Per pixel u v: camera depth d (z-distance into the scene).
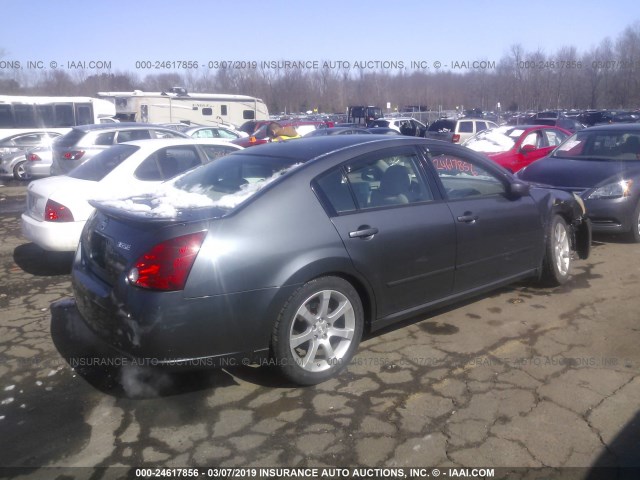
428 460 2.95
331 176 3.92
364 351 4.20
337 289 3.76
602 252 6.87
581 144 8.41
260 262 3.41
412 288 4.21
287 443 3.11
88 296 3.63
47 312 5.05
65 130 18.83
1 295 5.50
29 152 16.88
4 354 4.23
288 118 36.41
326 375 3.74
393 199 4.18
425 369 3.91
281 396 3.60
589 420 3.28
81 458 3.01
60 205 5.75
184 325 3.24
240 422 3.32
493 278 4.84
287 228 3.56
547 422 3.26
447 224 4.35
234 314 3.36
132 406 3.51
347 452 3.03
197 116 27.80
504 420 3.29
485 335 4.45
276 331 3.51
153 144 6.70
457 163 4.72
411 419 3.31
